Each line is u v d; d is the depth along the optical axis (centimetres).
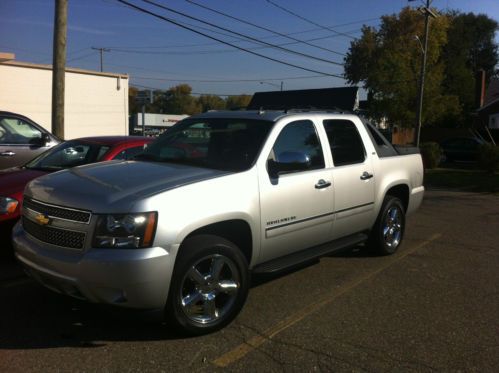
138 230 357
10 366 347
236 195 420
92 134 2534
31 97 2266
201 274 398
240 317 445
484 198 1334
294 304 480
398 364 368
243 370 353
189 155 482
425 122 3553
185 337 399
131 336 398
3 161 863
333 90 5788
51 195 394
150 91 2327
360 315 458
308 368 359
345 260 639
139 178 408
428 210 1092
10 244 550
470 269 616
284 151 473
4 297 473
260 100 6206
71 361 357
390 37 5962
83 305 457
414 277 576
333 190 523
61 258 366
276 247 468
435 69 3525
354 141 584
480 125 4169
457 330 430
